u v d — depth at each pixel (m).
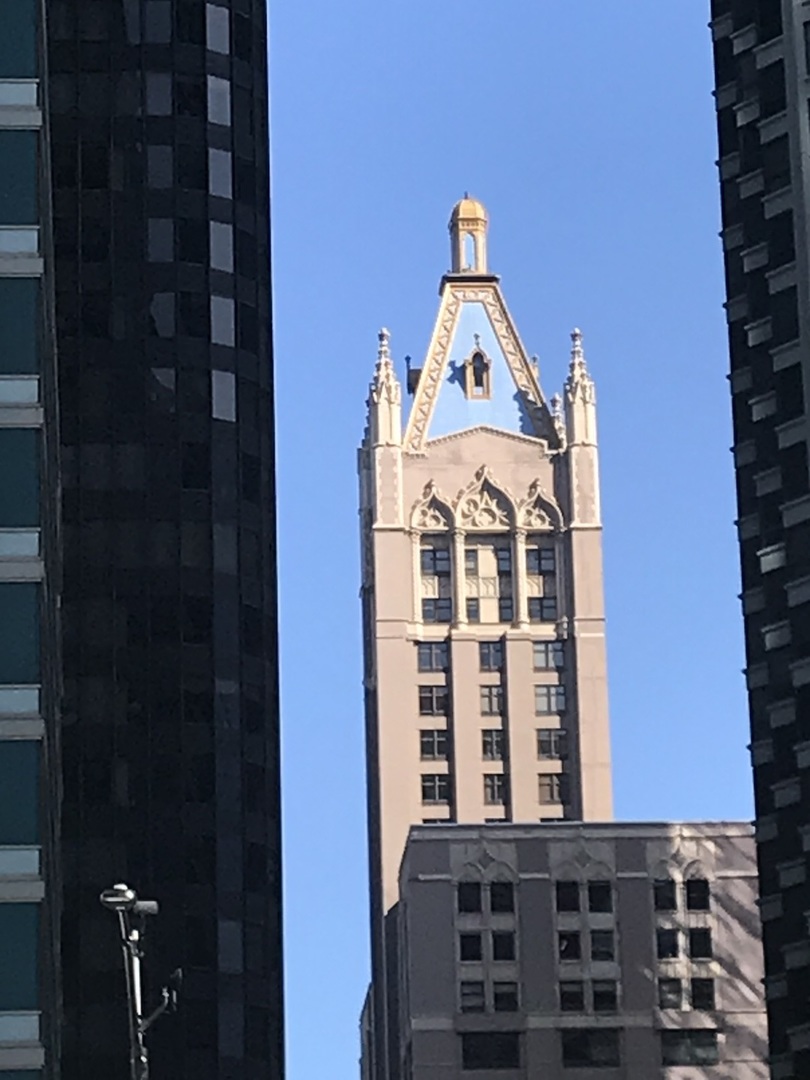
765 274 151.50
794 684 146.38
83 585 165.12
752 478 153.50
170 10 175.50
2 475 91.06
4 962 86.44
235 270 173.12
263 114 177.88
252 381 172.38
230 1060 157.88
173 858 161.00
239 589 167.88
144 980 157.88
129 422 168.50
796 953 146.12
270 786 166.25
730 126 158.25
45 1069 87.19
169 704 164.00
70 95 173.25
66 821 160.12
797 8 148.25
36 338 92.56
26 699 89.06
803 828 146.12
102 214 171.62
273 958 162.62
